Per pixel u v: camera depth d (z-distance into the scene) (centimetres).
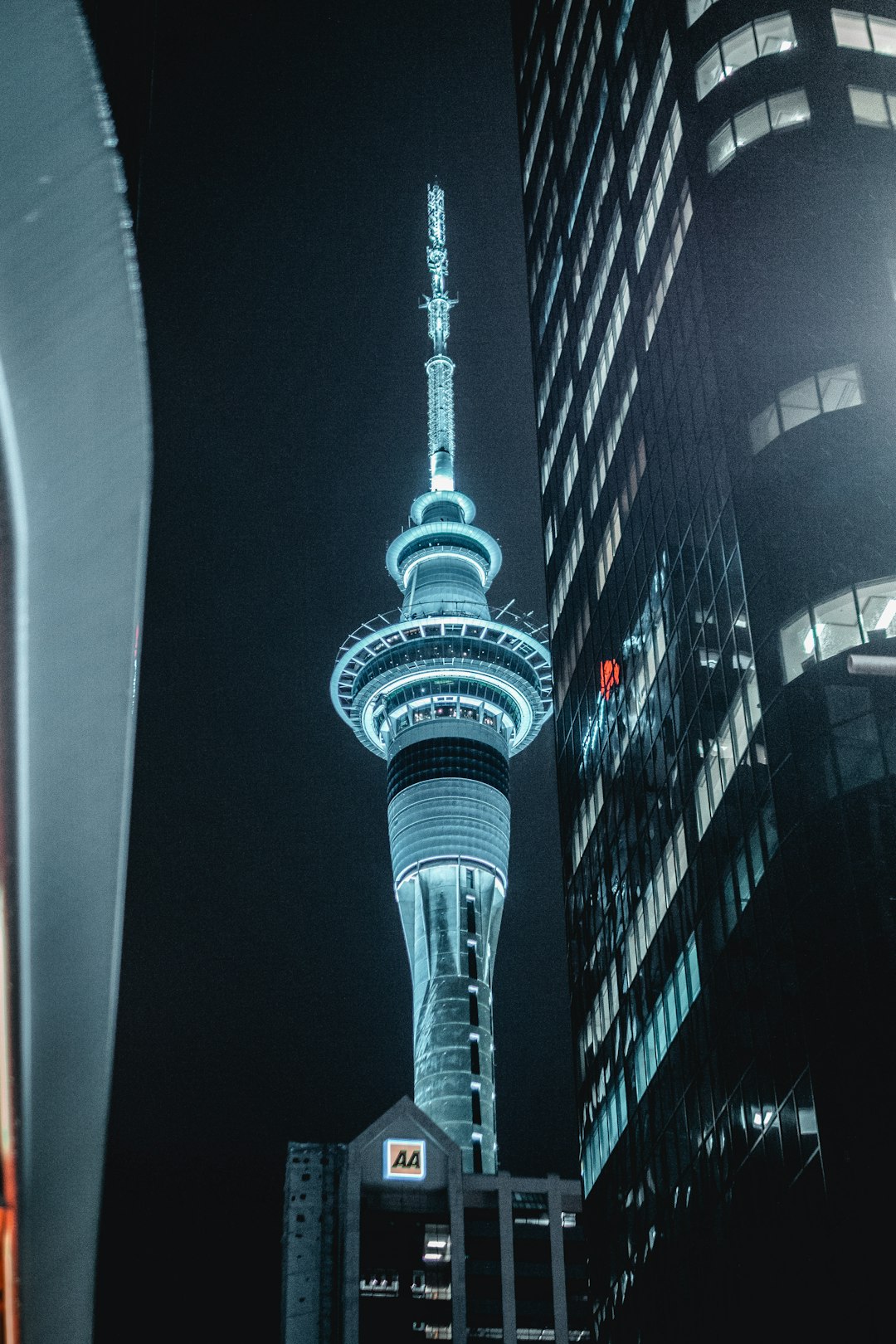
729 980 7088
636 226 10069
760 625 7100
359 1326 18550
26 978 827
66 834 845
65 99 821
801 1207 6038
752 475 7450
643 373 9588
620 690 9569
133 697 936
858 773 6375
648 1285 7944
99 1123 955
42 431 777
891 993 5866
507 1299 18988
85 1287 1002
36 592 782
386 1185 19738
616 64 11012
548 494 12150
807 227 8000
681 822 8050
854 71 8469
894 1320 5338
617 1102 8969
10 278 773
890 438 7175
